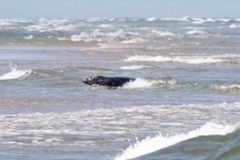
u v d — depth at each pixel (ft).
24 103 271.90
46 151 172.76
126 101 276.21
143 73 391.86
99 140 187.62
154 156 150.20
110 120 222.89
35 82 343.05
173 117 228.43
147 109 247.50
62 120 223.51
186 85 327.88
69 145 180.45
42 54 595.47
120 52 620.90
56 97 289.53
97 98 286.25
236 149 149.38
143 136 192.75
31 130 204.44
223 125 191.52
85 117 230.07
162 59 505.25
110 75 378.94
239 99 281.95
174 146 155.22
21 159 162.81
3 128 208.33
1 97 289.74
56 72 376.68
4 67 442.50
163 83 331.57
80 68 404.36
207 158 145.38
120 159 158.51
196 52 616.80
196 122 217.77
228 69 418.31
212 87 320.50
